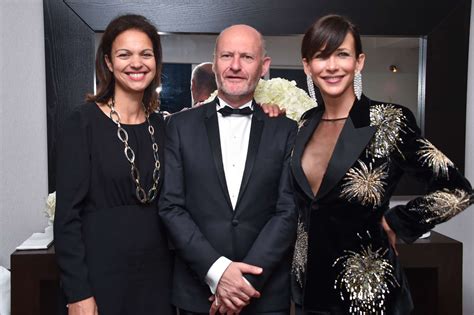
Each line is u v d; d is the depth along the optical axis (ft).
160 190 5.50
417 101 8.57
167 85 8.26
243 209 5.38
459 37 8.54
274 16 8.32
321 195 4.87
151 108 5.83
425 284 7.38
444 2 8.48
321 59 4.86
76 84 8.17
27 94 8.32
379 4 8.40
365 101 5.00
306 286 4.96
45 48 8.11
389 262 4.78
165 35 8.25
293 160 5.23
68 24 8.09
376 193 4.71
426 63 8.50
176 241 5.24
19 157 8.38
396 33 8.45
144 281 5.31
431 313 7.22
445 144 8.63
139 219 5.32
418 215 4.67
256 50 5.53
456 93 8.59
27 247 6.90
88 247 5.17
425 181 4.74
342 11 8.38
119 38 5.31
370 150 4.77
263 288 5.42
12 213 8.44
